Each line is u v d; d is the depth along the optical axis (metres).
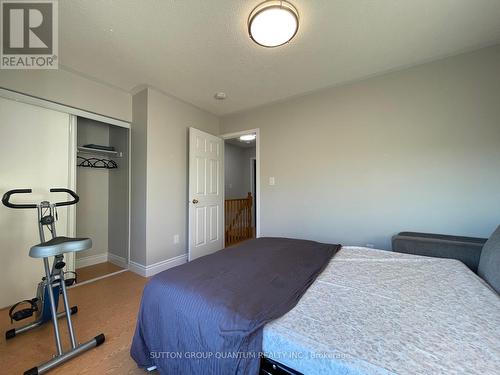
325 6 1.49
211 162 3.53
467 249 1.64
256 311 0.90
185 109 3.18
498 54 1.92
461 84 2.05
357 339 0.74
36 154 2.16
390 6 1.50
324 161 2.77
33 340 1.56
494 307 0.92
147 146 2.69
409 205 2.29
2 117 1.98
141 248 2.72
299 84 2.61
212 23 1.64
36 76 2.12
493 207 1.94
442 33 1.77
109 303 2.05
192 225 3.14
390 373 0.60
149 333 1.13
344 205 2.64
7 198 1.43
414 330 0.78
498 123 1.92
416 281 1.18
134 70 2.30
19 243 2.07
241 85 2.64
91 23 1.64
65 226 2.35
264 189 3.26
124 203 2.97
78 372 1.28
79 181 2.95
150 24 1.65
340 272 1.32
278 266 1.38
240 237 5.13
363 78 2.48
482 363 0.63
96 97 2.54
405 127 2.30
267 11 1.46
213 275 1.23
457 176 2.08
